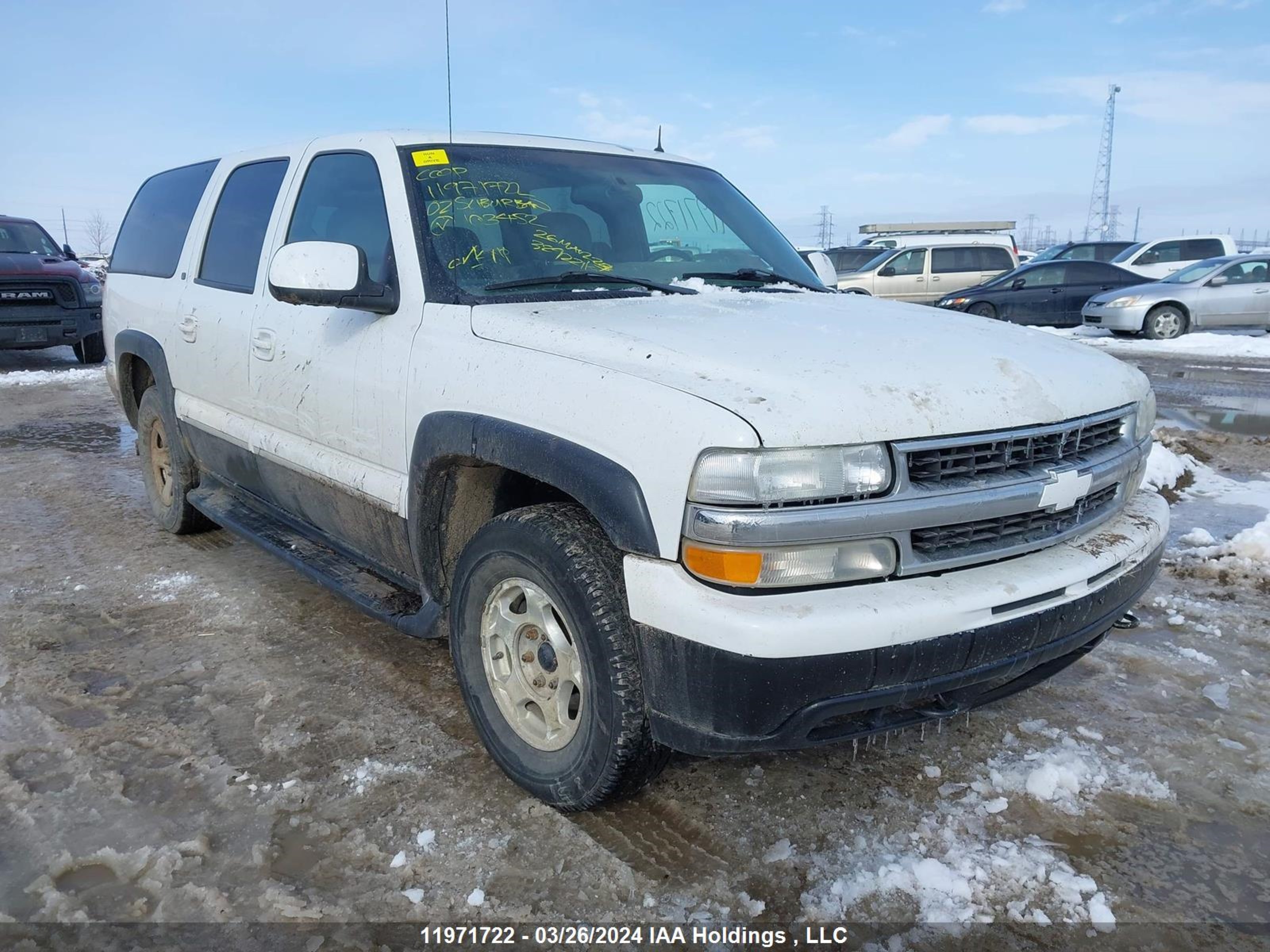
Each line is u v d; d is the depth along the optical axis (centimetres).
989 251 2022
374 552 321
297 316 336
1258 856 238
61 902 219
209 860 234
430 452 266
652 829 247
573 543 232
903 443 210
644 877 229
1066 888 225
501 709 265
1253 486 598
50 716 304
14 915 215
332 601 404
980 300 1700
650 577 210
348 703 314
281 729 297
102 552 470
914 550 215
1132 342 1480
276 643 362
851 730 220
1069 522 244
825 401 208
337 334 313
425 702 316
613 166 354
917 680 211
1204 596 409
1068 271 1697
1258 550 441
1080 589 234
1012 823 250
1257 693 323
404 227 295
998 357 248
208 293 404
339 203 332
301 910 217
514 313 264
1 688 323
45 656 348
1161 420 838
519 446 237
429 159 312
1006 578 221
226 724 300
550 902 220
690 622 204
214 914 216
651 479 209
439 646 361
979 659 218
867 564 210
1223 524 513
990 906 219
